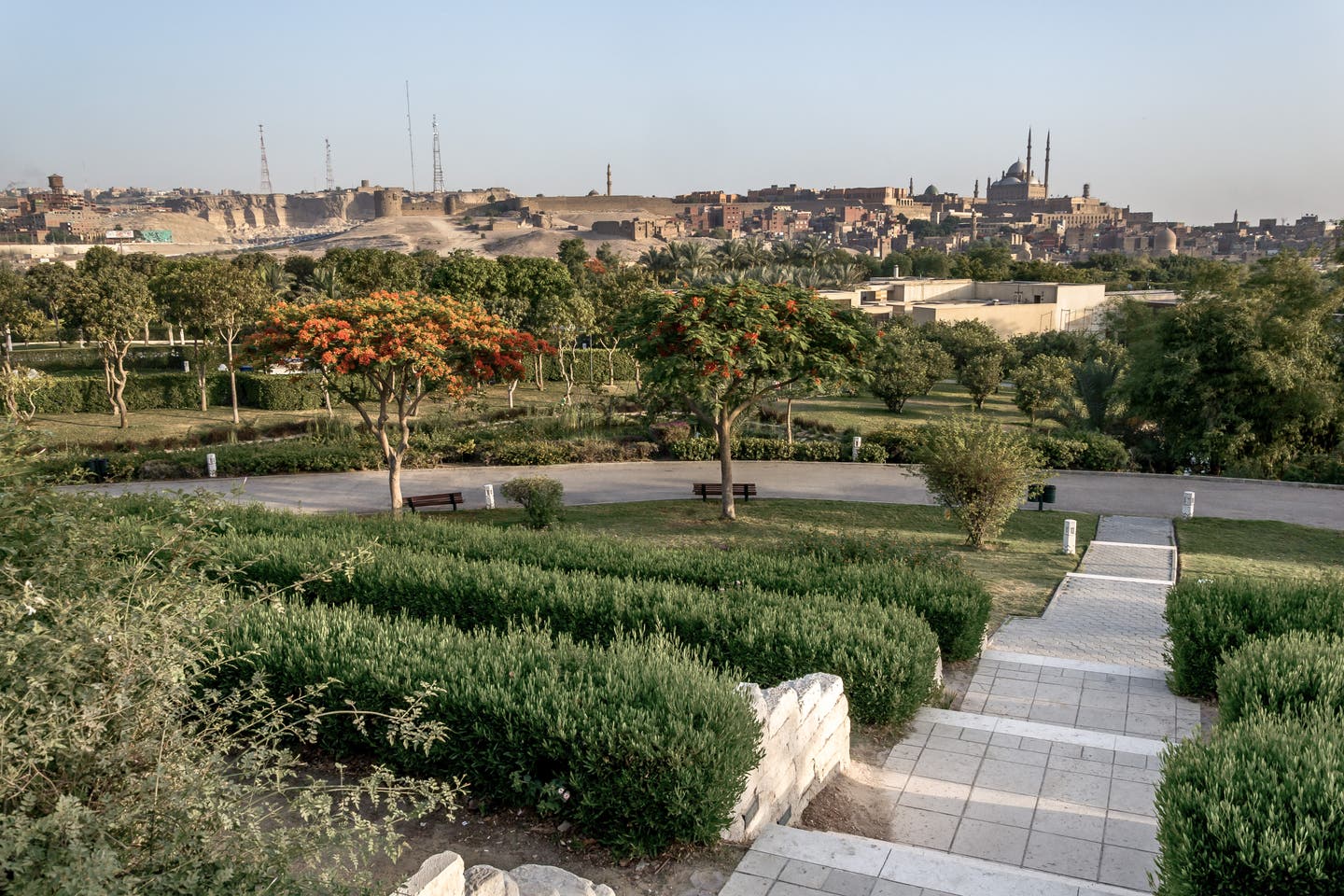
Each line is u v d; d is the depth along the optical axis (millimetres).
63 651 4316
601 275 92312
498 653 8234
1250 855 5391
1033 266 117312
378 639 8547
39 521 6738
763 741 7336
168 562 6582
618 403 44031
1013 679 11906
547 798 6934
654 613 10719
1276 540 22672
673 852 6746
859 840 6961
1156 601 16766
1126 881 6871
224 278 42625
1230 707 8609
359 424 38344
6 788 3984
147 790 4328
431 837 6898
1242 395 33219
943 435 22031
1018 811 8031
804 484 29375
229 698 5656
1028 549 21656
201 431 38094
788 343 21688
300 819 6918
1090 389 40469
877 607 11312
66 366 54500
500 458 32406
